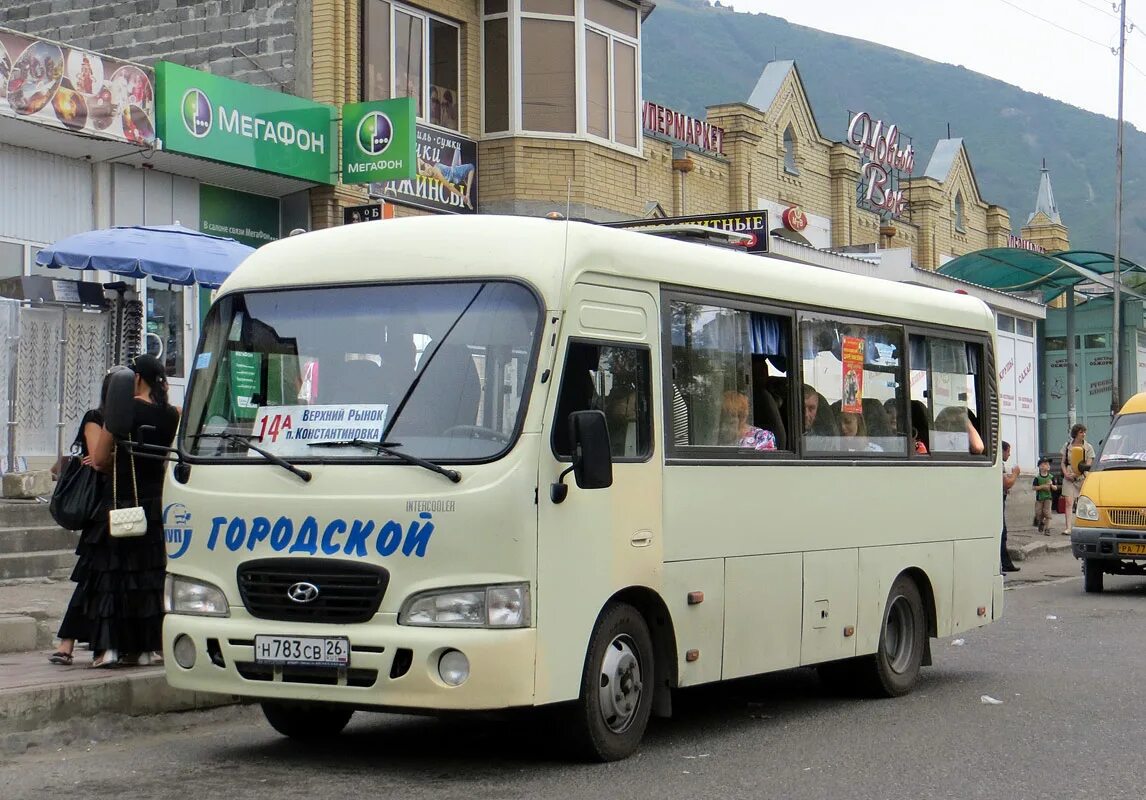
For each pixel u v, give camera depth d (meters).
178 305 19.52
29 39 16.70
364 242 8.16
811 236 36.72
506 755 8.34
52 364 14.72
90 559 9.43
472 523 7.36
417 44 23.06
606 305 8.12
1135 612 16.77
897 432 11.07
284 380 8.01
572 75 24.47
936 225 43.28
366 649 7.40
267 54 21.59
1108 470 19.27
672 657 8.57
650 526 8.35
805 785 7.70
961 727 9.59
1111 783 7.86
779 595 9.52
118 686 8.98
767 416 9.53
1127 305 40.94
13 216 17.86
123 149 18.27
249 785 7.45
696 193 31.08
